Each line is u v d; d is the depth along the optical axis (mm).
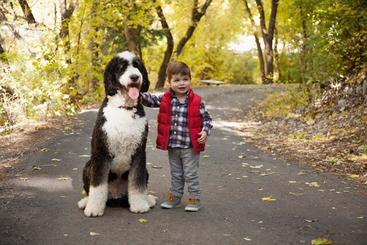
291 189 5508
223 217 4453
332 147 7672
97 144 4270
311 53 11305
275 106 13016
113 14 13914
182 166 4664
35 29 11117
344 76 10547
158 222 4266
